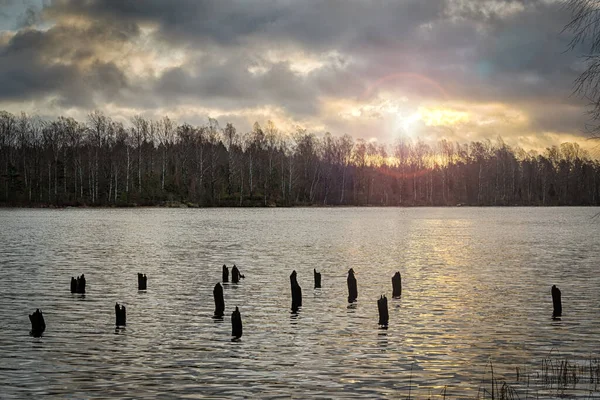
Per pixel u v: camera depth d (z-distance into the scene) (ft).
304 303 114.52
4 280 141.18
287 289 130.11
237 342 85.81
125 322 95.35
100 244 235.40
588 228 348.38
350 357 78.48
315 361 76.79
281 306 111.55
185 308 109.50
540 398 62.75
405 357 78.33
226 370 73.26
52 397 64.34
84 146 593.01
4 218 407.64
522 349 81.82
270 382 69.00
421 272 159.33
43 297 119.44
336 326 95.55
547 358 77.51
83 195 547.49
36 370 73.00
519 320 99.14
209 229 319.88
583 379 68.59
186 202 566.36
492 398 62.39
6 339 86.79
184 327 94.84
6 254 199.00
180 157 599.57
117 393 65.57
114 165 534.78
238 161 602.44
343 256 197.98
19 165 570.87
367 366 74.69
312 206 630.74
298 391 66.13
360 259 189.67
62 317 101.30
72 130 617.62
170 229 317.42
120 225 344.90
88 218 412.16
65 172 552.00
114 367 74.33
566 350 81.30
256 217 445.37
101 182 549.54
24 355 79.15
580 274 154.30
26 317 101.14
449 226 367.45
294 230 319.88
